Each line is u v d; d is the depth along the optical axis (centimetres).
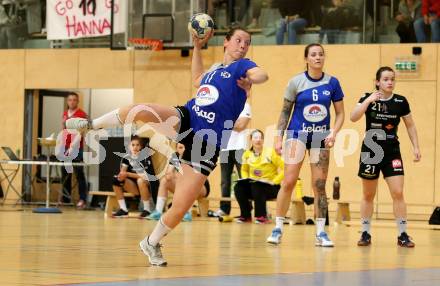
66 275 728
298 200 1975
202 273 775
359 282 708
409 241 1265
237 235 1447
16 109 2839
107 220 1888
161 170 2267
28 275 724
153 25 2595
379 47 2478
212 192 2555
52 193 2753
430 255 1077
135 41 2616
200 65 954
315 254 1062
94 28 2717
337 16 2512
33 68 2831
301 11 2542
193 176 853
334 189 2172
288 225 1936
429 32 2445
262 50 2575
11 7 2853
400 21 2467
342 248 1202
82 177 2486
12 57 2850
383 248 1217
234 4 2592
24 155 2822
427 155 2434
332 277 751
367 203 1292
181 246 1158
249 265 874
